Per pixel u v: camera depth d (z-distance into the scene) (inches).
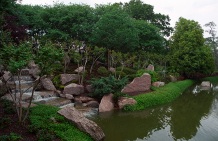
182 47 1662.2
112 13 1095.0
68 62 1009.5
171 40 1831.9
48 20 1104.8
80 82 877.8
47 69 439.5
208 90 1320.1
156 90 970.1
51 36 1011.9
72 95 787.4
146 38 1416.1
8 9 879.7
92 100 778.2
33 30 1119.6
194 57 1622.8
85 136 454.6
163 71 1398.9
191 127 625.6
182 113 768.9
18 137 389.7
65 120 498.6
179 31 1771.7
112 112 728.3
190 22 1769.2
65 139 417.4
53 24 1095.0
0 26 703.7
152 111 775.7
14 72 427.2
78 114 502.0
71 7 1152.2
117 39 1052.5
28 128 422.3
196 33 1710.1
